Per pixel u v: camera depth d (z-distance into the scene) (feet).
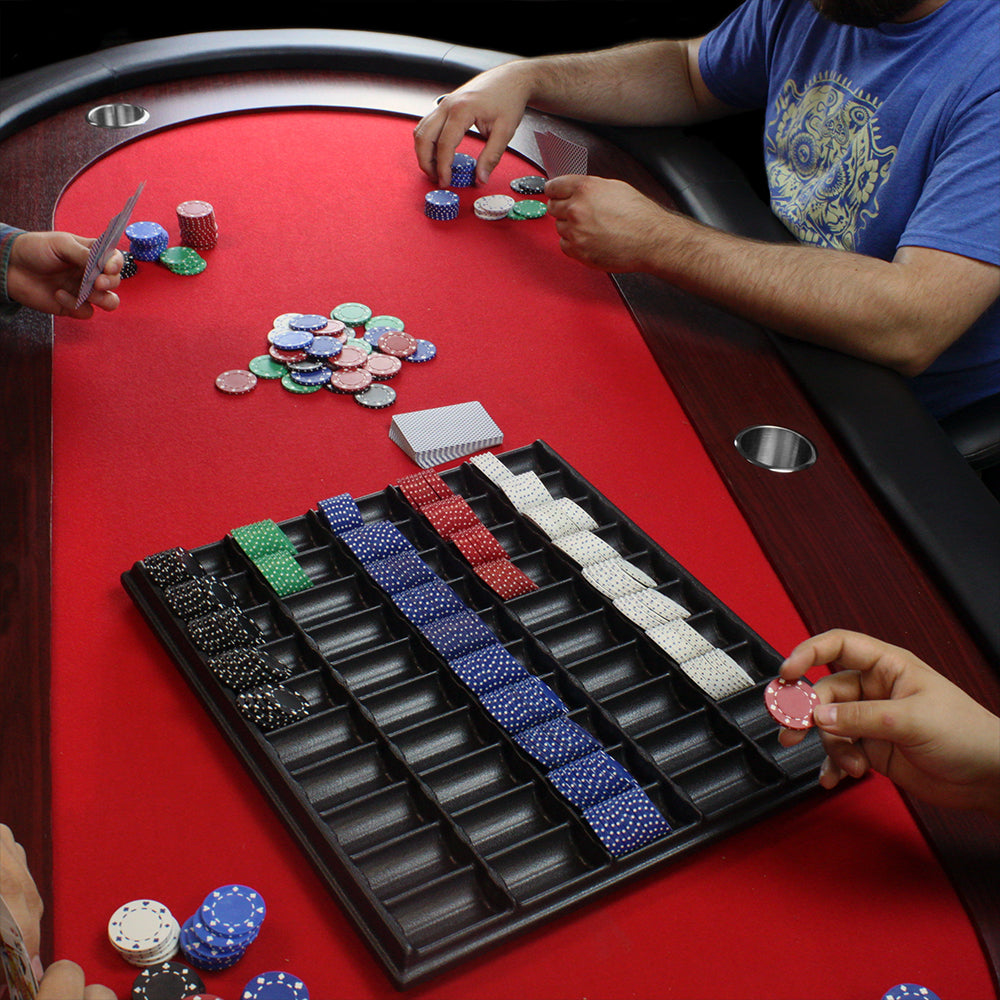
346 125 11.58
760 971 4.71
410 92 12.08
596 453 7.62
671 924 4.86
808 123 10.54
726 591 6.61
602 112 11.54
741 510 7.18
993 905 4.97
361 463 7.37
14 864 4.38
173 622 5.90
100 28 18.47
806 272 8.48
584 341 8.75
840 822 5.36
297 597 6.26
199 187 10.30
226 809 5.18
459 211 10.39
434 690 5.84
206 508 6.89
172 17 18.58
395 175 10.82
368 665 5.94
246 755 5.34
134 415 7.56
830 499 7.23
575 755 5.42
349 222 10.03
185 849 4.99
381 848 4.96
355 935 4.72
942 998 4.65
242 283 9.07
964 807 5.28
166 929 4.56
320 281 9.19
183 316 8.61
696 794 5.42
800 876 5.10
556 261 9.75
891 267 8.50
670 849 5.08
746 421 7.89
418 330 8.71
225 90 11.75
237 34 12.11
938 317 8.37
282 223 9.91
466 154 11.14
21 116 10.56
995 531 6.86
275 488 7.11
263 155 10.92
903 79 9.41
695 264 8.80
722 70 11.58
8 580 6.19
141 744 5.44
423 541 6.74
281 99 11.69
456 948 4.60
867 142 9.75
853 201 10.00
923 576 6.72
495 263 9.66
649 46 11.92
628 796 5.20
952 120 9.01
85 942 4.60
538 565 6.71
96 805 5.14
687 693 5.85
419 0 18.78
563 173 9.75
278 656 5.92
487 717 5.59
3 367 7.79
